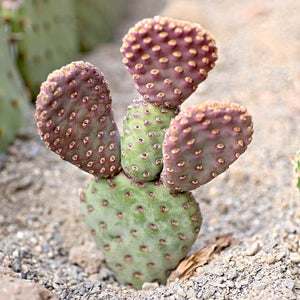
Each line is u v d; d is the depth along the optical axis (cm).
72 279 61
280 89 89
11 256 62
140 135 55
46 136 53
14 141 79
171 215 57
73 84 53
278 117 84
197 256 60
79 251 66
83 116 54
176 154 52
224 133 51
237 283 56
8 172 75
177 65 52
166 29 51
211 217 70
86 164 56
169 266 59
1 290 51
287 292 54
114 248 59
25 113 81
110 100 56
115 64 102
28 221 70
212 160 53
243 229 68
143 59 52
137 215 57
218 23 112
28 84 87
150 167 56
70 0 94
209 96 89
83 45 107
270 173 75
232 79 93
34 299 51
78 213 71
